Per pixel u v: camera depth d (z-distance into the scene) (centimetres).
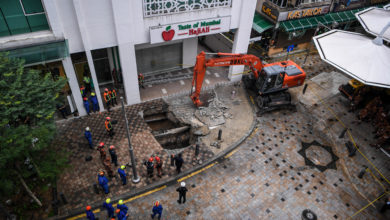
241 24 2062
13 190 1366
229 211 1423
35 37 1527
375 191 1586
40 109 1211
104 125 1894
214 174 1614
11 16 1455
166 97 2164
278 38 2728
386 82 1783
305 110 2159
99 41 1698
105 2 1573
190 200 1463
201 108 2059
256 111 2105
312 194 1542
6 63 1204
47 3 1438
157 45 2298
